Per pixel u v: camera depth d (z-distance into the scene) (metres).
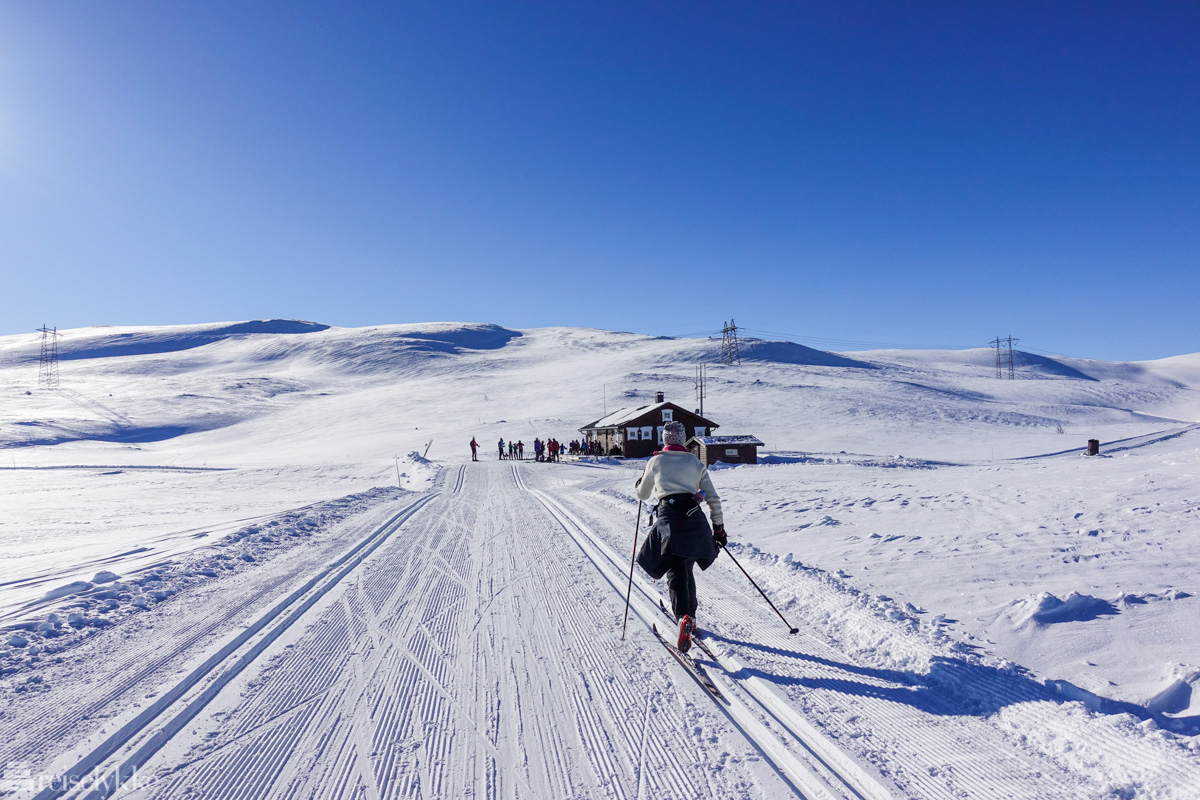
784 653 4.35
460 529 11.20
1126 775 2.62
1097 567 5.54
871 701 3.55
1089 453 34.44
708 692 3.87
